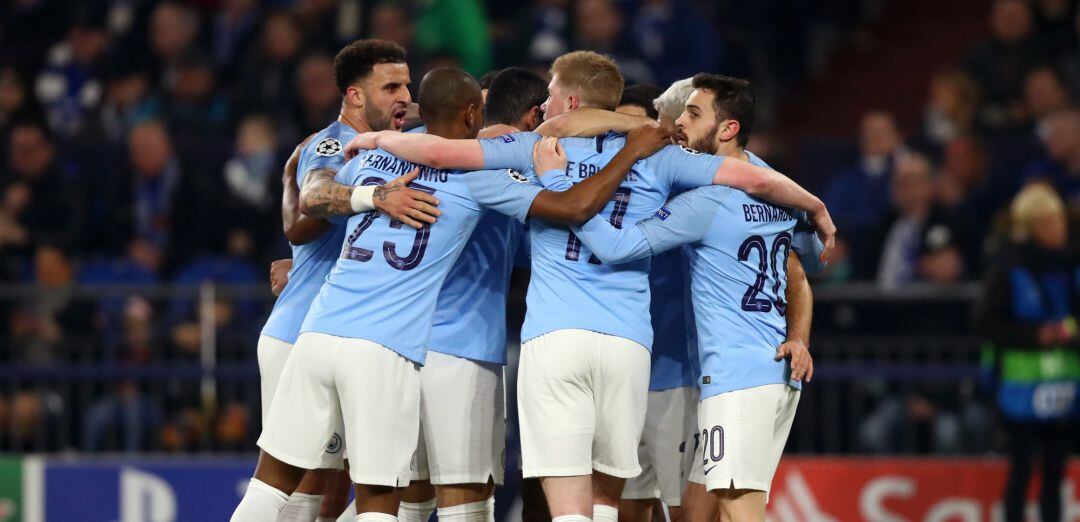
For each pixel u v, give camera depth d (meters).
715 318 20.95
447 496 21.61
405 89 22.69
